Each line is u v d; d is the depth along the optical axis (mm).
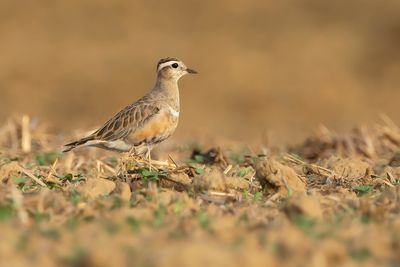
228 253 10172
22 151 21078
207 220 11969
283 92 38688
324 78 40156
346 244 11016
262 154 19719
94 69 40625
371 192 15070
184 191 14727
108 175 16891
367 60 42438
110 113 36406
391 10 46750
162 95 18281
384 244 10984
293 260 10211
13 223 11852
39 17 46438
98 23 46156
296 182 14961
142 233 11320
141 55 42375
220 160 18719
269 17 46594
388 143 21797
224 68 40844
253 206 13602
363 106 37531
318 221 12281
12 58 41531
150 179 15305
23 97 37219
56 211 12828
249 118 35469
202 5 47500
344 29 45438
